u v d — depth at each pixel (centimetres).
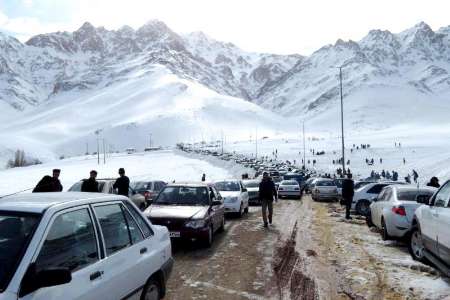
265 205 1476
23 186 4966
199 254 998
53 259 376
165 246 588
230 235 1276
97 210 460
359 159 9819
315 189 2777
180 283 757
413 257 940
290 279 794
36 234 363
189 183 1260
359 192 1894
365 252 1035
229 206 1723
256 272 839
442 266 753
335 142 16462
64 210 405
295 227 1466
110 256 449
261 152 14250
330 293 713
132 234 516
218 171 7362
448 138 15325
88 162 11994
